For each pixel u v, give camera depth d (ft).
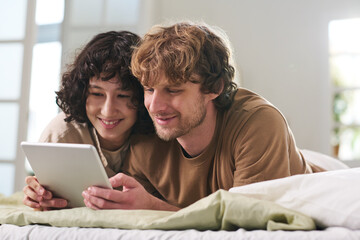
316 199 3.16
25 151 4.23
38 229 3.47
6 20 12.24
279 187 3.37
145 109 5.15
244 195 3.39
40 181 4.44
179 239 2.96
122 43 5.02
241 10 11.61
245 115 4.69
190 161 4.93
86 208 3.71
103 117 5.08
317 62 11.01
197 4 11.90
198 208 3.20
